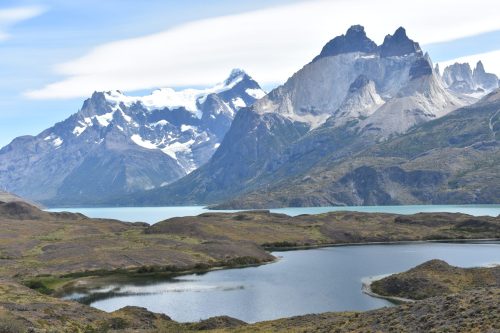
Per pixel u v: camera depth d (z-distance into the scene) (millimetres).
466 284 134375
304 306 129375
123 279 180750
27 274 185625
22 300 112250
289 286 158750
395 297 137125
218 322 101375
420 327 64312
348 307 126688
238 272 193750
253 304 133625
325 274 181125
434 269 146250
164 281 175500
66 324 94688
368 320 75062
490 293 71375
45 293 153750
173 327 99062
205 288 159750
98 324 99938
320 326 79625
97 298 146625
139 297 147125
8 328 80812
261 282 168125
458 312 65625
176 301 140000
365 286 154125
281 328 86000
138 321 105312
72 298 147000
